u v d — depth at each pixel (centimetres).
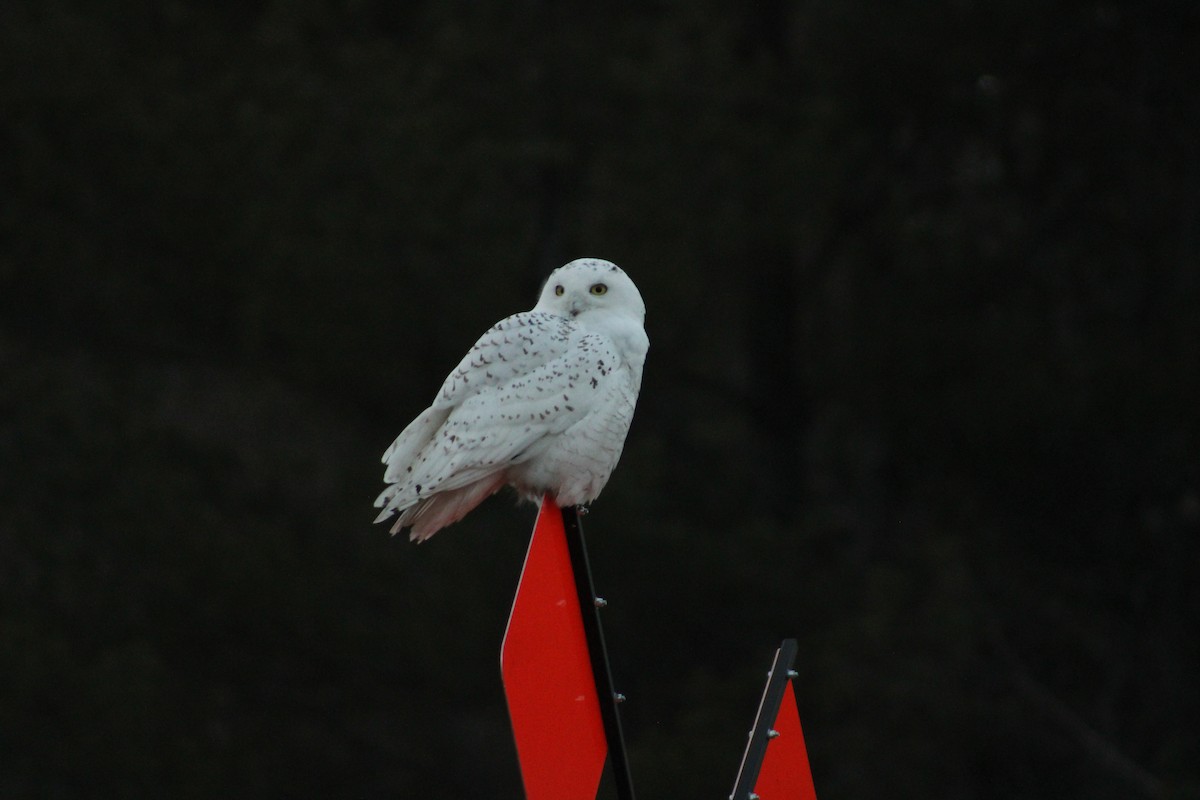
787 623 1581
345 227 1596
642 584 1563
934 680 1536
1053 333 1709
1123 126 1716
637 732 1572
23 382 1623
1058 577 1689
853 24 1714
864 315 1705
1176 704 1683
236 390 1675
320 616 1533
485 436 591
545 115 1706
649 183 1675
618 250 1670
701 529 1631
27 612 1550
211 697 1550
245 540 1546
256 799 1516
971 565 1666
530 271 1661
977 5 1694
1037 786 1589
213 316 1700
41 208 1680
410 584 1580
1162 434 1653
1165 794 1542
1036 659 1686
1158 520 1716
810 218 1728
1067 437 1619
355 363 1599
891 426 1683
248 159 1656
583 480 609
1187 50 1730
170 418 1661
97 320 1689
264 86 1680
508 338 605
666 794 1432
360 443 1669
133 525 1562
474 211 1645
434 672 1554
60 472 1583
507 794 1591
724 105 1711
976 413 1623
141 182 1659
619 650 1590
